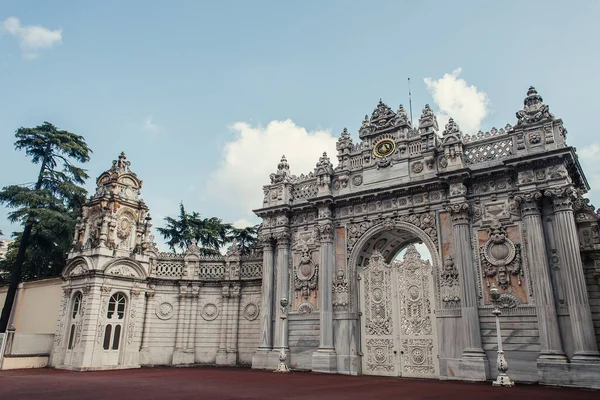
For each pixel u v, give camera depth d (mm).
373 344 25766
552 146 22344
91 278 29219
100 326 28797
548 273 20953
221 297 33406
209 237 50875
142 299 31828
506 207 23266
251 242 49875
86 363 27594
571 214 21250
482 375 21141
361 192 27516
